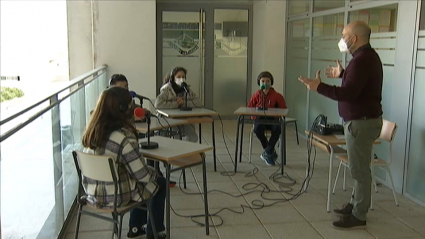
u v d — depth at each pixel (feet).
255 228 10.60
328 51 18.10
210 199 12.49
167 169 8.65
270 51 23.49
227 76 25.61
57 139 9.64
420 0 12.06
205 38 24.99
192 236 10.08
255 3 24.77
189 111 14.56
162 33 24.56
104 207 7.85
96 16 21.29
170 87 15.31
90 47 22.06
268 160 16.07
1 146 6.02
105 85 21.12
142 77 21.91
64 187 10.51
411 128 12.62
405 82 12.82
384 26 14.06
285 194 13.00
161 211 9.25
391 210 11.85
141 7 21.50
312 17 19.74
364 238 10.18
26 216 7.42
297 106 21.89
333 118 17.69
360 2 15.44
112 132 7.75
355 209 10.64
